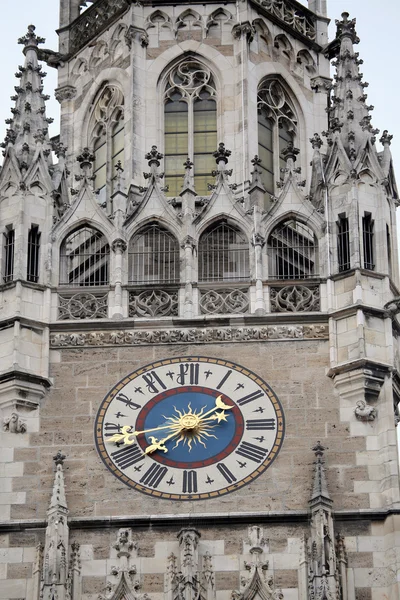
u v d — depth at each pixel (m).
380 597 57.72
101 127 71.00
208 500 59.62
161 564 58.22
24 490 60.00
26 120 67.69
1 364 62.41
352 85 68.69
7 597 58.00
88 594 57.81
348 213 65.12
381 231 65.06
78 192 65.81
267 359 62.62
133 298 63.84
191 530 58.16
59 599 56.91
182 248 64.62
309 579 57.41
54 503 58.75
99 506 59.62
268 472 60.19
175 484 60.03
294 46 72.12
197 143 69.25
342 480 59.94
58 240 65.00
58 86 72.56
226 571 58.06
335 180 65.94
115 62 71.25
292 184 65.88
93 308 63.72
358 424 61.06
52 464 60.56
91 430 61.25
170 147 69.19
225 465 60.44
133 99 69.50
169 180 68.69
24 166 66.12
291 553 58.28
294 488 59.81
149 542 58.56
